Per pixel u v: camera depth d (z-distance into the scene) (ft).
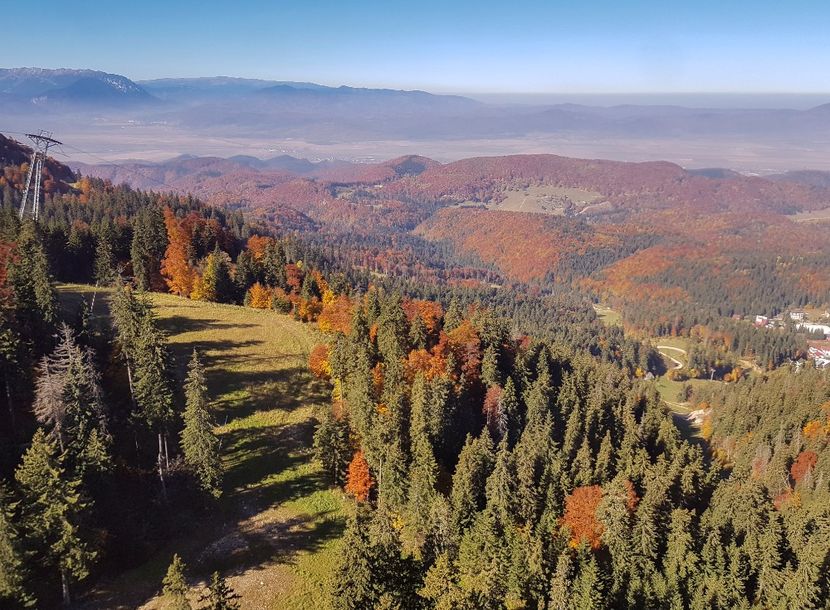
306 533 166.61
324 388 248.32
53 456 143.43
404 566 127.65
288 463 195.72
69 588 137.18
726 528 179.83
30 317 196.95
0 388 171.63
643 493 197.47
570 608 146.41
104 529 142.61
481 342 252.21
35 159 470.80
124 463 168.66
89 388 159.02
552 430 230.68
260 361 261.24
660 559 168.25
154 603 137.69
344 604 115.75
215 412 215.92
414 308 280.31
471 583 133.08
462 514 168.35
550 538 165.07
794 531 175.52
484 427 205.98
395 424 186.39
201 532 162.40
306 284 356.79
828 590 155.53
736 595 159.53
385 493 177.99
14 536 121.08
